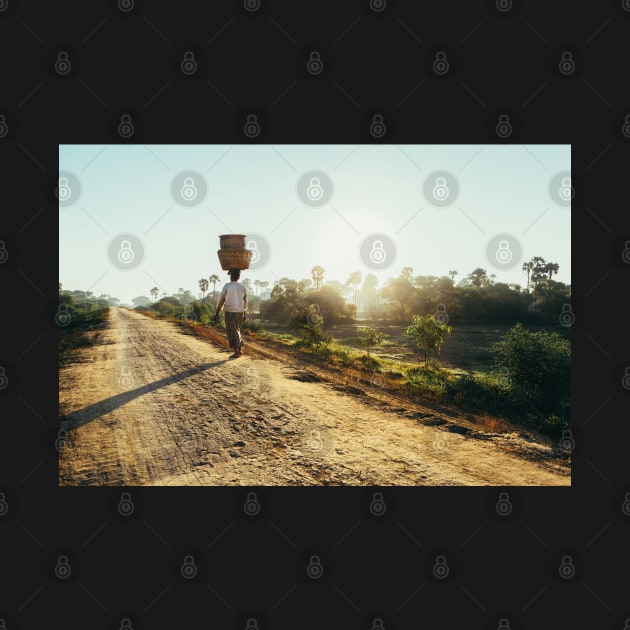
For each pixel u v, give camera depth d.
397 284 61.81
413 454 4.66
